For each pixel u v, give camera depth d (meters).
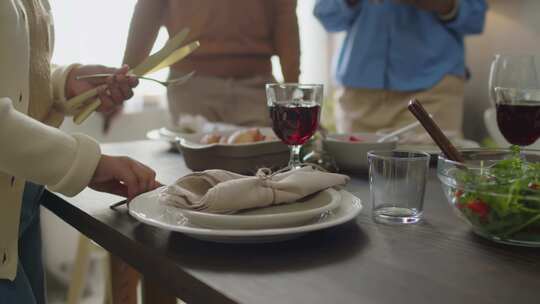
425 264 0.61
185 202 0.70
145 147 1.48
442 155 0.79
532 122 0.93
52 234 2.74
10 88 0.81
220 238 0.68
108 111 1.10
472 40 2.74
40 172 0.77
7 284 0.82
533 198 0.63
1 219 0.81
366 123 2.40
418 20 2.25
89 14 2.65
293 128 0.95
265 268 0.61
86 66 1.12
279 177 0.77
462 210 0.70
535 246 0.66
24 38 0.83
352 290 0.54
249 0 1.92
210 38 1.95
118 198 0.95
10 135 0.73
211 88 1.99
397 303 0.51
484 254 0.65
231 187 0.69
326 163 1.14
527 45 2.46
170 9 1.95
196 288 0.58
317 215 0.70
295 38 1.96
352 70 2.37
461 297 0.52
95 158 0.80
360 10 2.35
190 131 1.49
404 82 2.27
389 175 0.78
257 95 2.02
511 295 0.53
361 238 0.71
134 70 1.03
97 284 2.74
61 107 1.09
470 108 2.81
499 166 0.70
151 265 0.67
